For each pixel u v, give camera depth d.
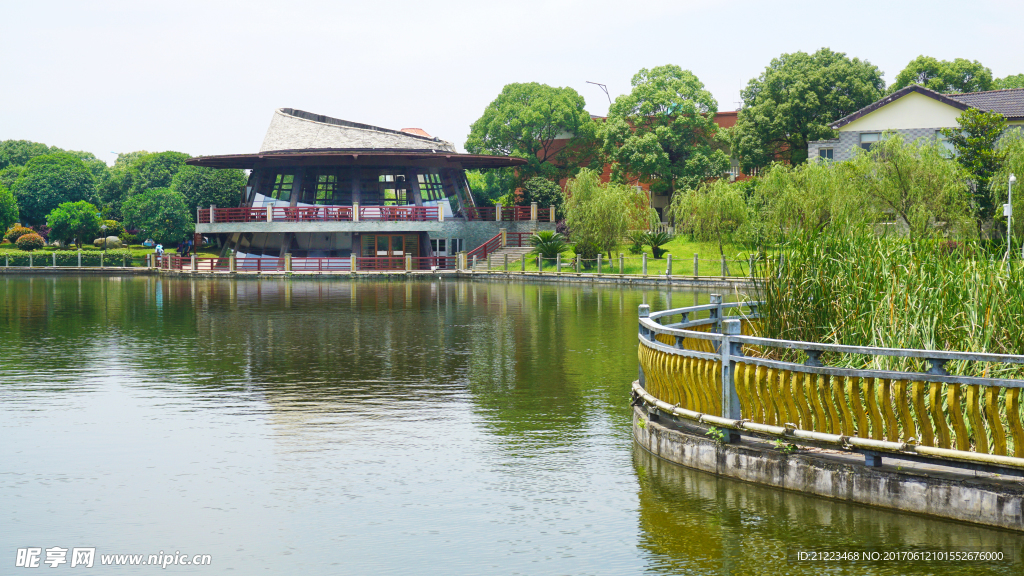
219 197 79.25
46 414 10.98
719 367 8.29
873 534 6.58
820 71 61.25
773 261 9.47
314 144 60.97
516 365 15.19
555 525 6.92
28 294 35.88
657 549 6.39
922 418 6.92
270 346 17.86
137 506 7.41
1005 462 6.48
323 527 6.90
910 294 8.49
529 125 74.19
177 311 26.95
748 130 64.19
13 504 7.47
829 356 8.66
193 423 10.49
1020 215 34.72
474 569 6.05
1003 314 7.89
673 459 8.72
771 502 7.38
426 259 59.88
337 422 10.57
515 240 62.19
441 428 10.27
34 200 94.19
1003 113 48.25
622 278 44.44
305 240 59.28
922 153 39.16
